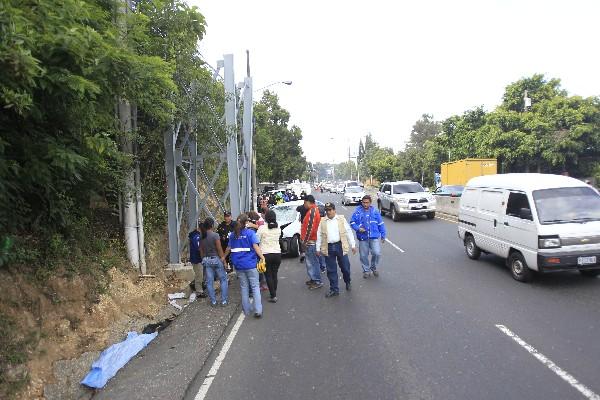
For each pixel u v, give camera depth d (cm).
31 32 394
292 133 4778
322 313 773
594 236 845
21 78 389
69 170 575
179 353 612
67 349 566
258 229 875
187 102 992
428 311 754
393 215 2280
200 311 820
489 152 3797
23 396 461
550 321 670
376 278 1024
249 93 1530
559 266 844
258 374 533
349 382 500
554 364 520
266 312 799
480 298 816
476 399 448
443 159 5525
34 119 511
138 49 781
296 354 591
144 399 484
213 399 476
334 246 877
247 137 1522
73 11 445
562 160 3544
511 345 584
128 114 854
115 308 709
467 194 1210
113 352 591
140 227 916
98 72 507
